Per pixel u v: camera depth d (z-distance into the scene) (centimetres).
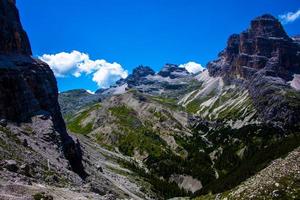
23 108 12281
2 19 13988
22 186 7156
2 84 11956
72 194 8450
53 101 14538
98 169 18088
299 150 9812
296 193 8200
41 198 6894
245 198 8856
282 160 9862
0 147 8919
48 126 12344
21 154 9350
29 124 11938
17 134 10544
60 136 12619
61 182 9438
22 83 12825
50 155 10944
